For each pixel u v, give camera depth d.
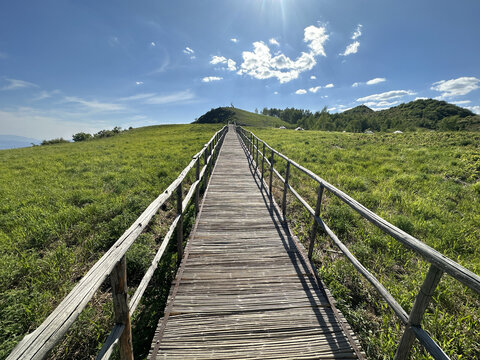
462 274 1.05
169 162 10.62
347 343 2.15
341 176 7.79
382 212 4.97
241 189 6.69
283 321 2.35
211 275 3.01
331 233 2.75
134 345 2.23
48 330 0.88
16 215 5.04
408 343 1.42
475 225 4.59
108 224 4.44
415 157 10.57
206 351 2.04
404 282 3.12
